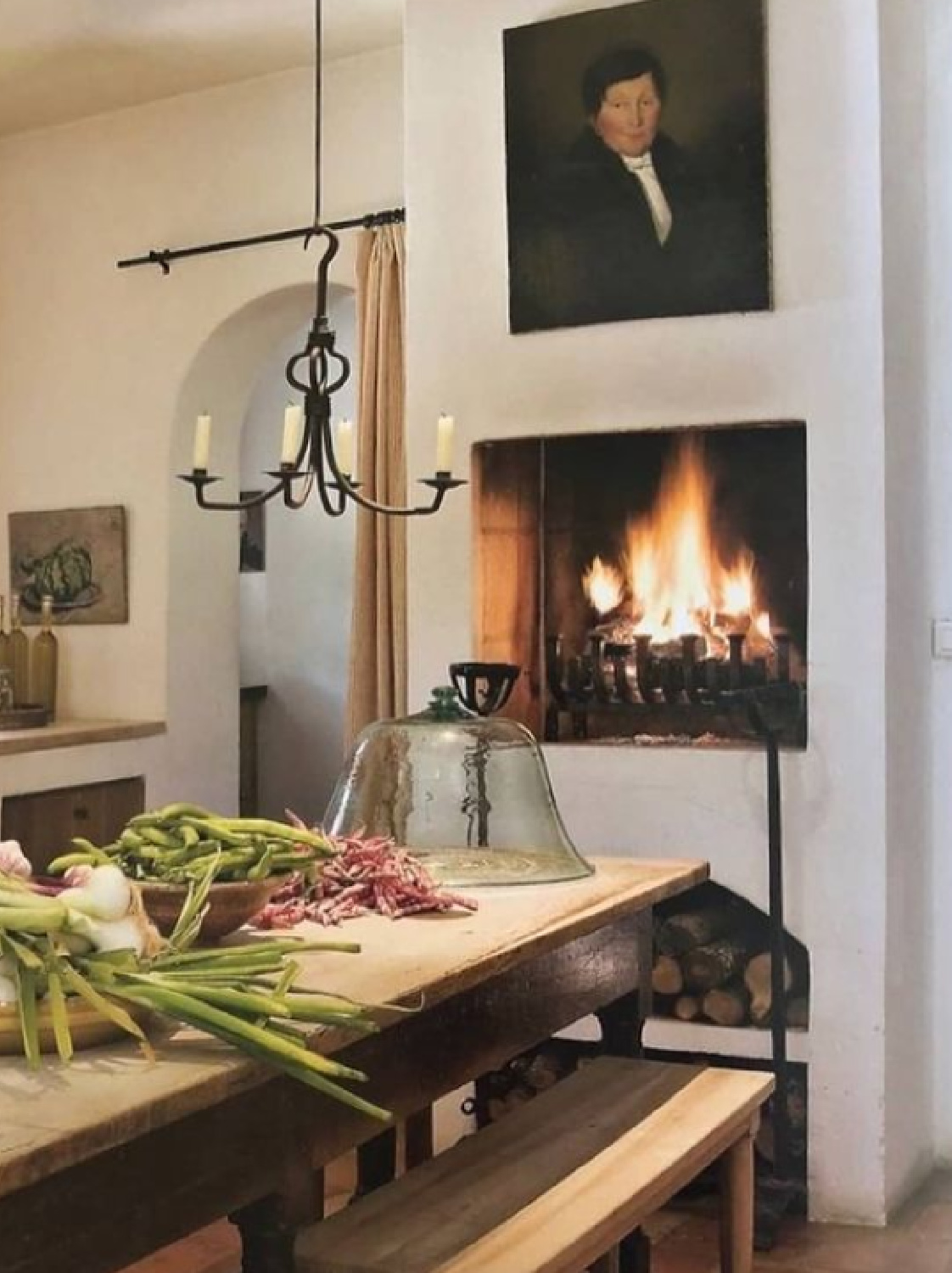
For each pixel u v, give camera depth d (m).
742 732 3.80
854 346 3.46
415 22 3.90
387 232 4.55
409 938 2.30
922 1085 3.73
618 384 3.68
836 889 3.48
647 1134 2.48
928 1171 3.77
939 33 3.73
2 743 4.48
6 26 4.41
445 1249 2.03
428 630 3.90
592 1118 2.57
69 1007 1.72
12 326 5.40
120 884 1.79
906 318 3.61
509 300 3.78
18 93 4.96
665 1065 2.88
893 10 3.53
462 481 3.05
